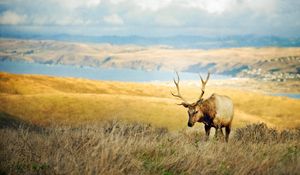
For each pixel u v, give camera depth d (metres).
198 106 38.69
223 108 39.00
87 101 165.38
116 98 173.75
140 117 152.25
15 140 22.17
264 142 31.45
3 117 124.38
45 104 159.50
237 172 17.52
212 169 17.64
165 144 22.08
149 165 17.92
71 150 18.89
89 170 15.78
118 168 16.45
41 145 20.78
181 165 18.14
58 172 15.70
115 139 20.47
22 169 16.53
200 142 24.77
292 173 17.72
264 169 18.33
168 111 159.50
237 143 25.44
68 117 150.75
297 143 29.72
